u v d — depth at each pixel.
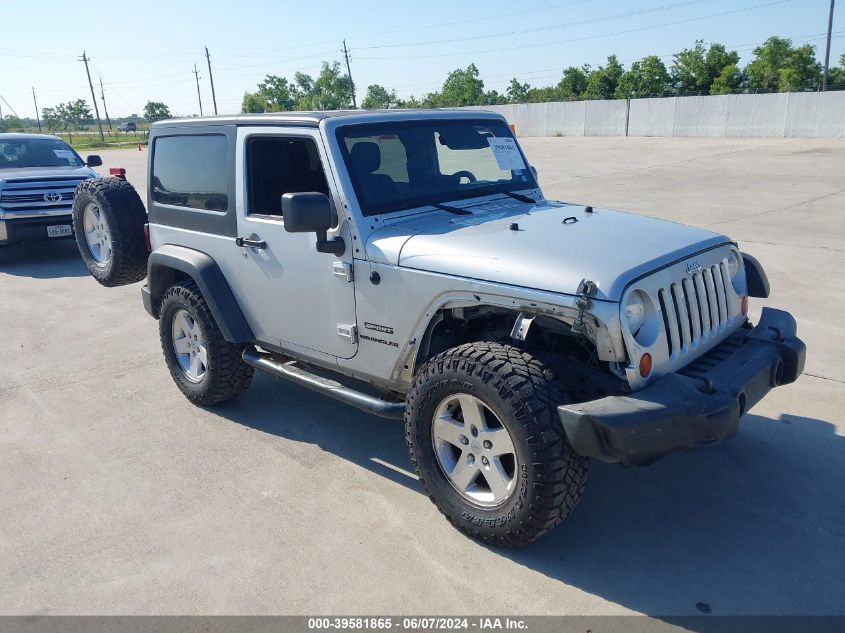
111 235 5.45
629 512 3.58
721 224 10.80
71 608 3.03
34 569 3.30
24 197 10.23
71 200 10.59
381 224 3.71
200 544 3.45
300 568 3.24
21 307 8.04
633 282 2.90
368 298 3.66
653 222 3.78
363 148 3.83
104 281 5.69
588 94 66.62
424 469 3.46
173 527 3.60
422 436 3.42
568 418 2.84
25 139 11.73
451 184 4.19
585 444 2.82
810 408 4.61
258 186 4.24
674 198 13.80
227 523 3.61
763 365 3.30
